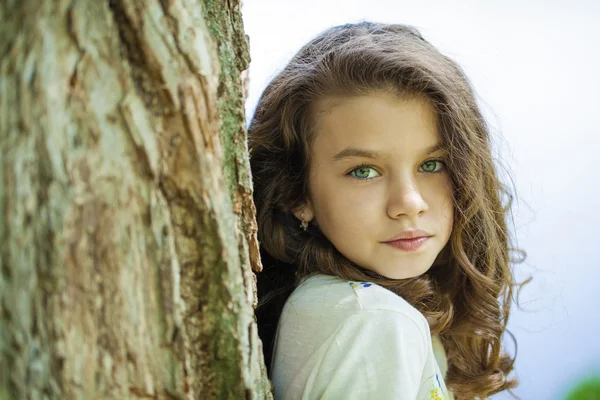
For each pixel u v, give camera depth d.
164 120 0.87
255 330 1.03
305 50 1.66
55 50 0.75
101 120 0.80
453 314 1.79
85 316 0.80
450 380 1.85
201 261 0.95
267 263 1.72
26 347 0.76
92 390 0.81
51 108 0.75
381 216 1.46
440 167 1.55
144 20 0.83
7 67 0.74
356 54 1.48
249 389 1.00
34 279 0.76
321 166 1.53
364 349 1.27
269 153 1.65
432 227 1.52
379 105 1.45
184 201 0.91
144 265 0.85
